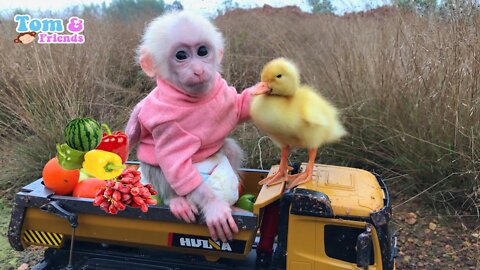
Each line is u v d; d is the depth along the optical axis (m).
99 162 0.35
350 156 0.74
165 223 0.38
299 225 0.37
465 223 0.64
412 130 0.69
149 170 0.41
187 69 0.38
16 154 0.78
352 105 0.73
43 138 0.77
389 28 0.82
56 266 0.43
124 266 0.41
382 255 0.36
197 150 0.40
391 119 0.71
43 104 0.81
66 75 0.84
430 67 0.69
